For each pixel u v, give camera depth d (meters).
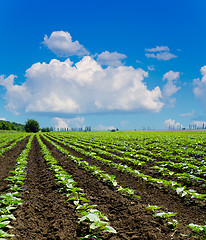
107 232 5.11
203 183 9.32
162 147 22.70
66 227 5.34
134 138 34.59
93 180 9.85
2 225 4.71
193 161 13.77
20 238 4.80
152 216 5.97
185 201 7.45
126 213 6.16
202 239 4.77
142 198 7.57
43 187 8.98
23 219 5.77
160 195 8.09
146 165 13.62
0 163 15.11
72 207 6.57
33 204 6.92
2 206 6.48
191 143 23.97
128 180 10.17
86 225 5.42
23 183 9.09
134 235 4.96
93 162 14.76
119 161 15.19
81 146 24.91
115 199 7.33
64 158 16.45
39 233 5.12
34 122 112.19
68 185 7.87
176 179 10.23
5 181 9.84
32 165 14.14
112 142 28.47
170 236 4.92
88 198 7.48
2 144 28.56
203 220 5.93
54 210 6.41
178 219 5.93
